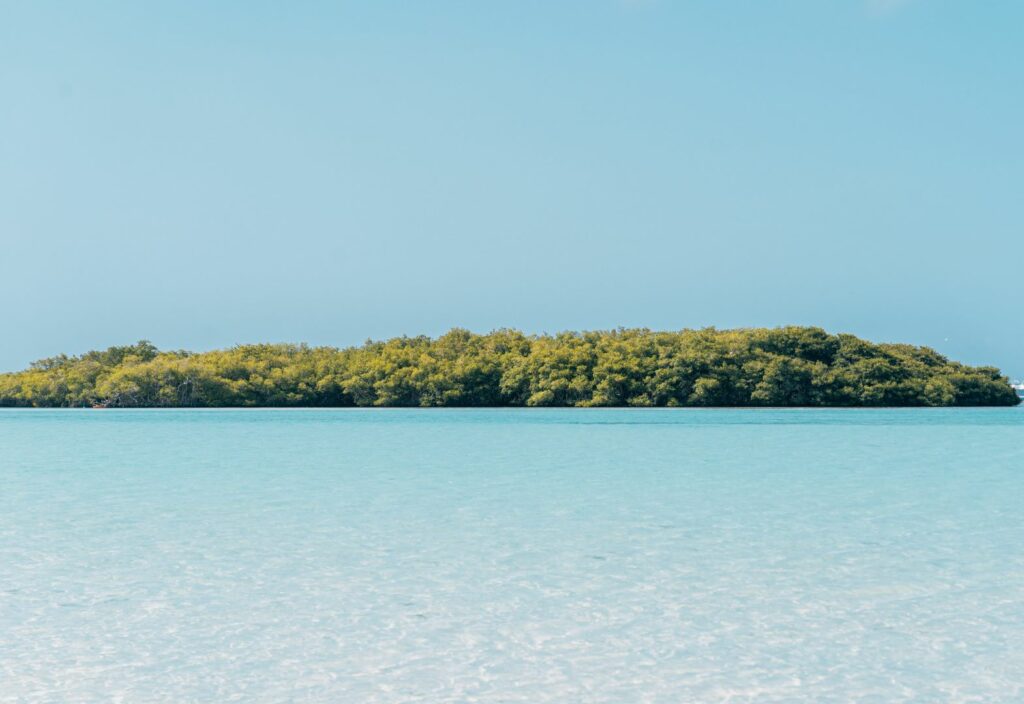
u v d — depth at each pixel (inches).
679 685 421.4
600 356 4281.5
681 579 620.1
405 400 4542.3
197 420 3393.2
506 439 2165.4
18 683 427.2
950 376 4205.2
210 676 435.5
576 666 447.2
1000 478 1247.5
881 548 727.1
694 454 1695.4
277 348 5032.0
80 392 4790.8
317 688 419.5
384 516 904.9
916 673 434.9
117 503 1013.2
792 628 505.4
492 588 597.6
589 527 832.9
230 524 859.4
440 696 410.0
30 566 671.1
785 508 952.3
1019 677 429.4
